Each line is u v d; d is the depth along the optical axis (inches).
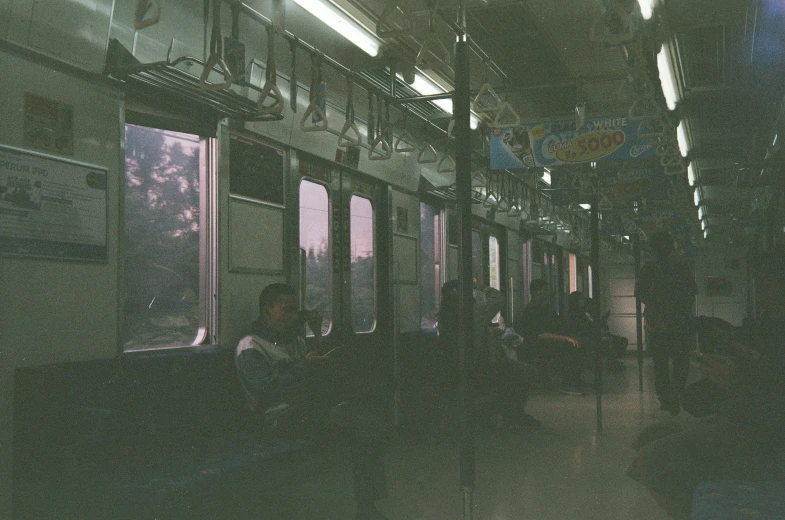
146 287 179.3
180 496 128.3
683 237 589.9
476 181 375.2
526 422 289.1
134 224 176.4
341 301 282.2
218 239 199.0
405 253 338.6
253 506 150.2
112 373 155.0
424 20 241.1
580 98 241.6
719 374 109.5
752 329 113.3
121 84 162.9
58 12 143.4
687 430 116.9
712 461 110.7
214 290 197.9
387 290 316.2
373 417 165.9
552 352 398.9
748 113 387.9
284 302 181.6
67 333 147.2
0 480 131.3
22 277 137.9
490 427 288.5
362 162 290.4
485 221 481.1
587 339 503.2
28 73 139.9
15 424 133.5
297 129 239.8
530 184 486.3
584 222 699.4
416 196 353.7
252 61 202.2
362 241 303.7
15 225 136.7
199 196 197.5
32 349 139.3
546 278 663.8
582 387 426.9
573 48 291.7
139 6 137.2
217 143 198.4
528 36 267.9
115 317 159.5
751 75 328.2
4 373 133.3
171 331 186.4
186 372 176.4
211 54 155.4
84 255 151.6
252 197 216.4
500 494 189.8
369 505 156.3
